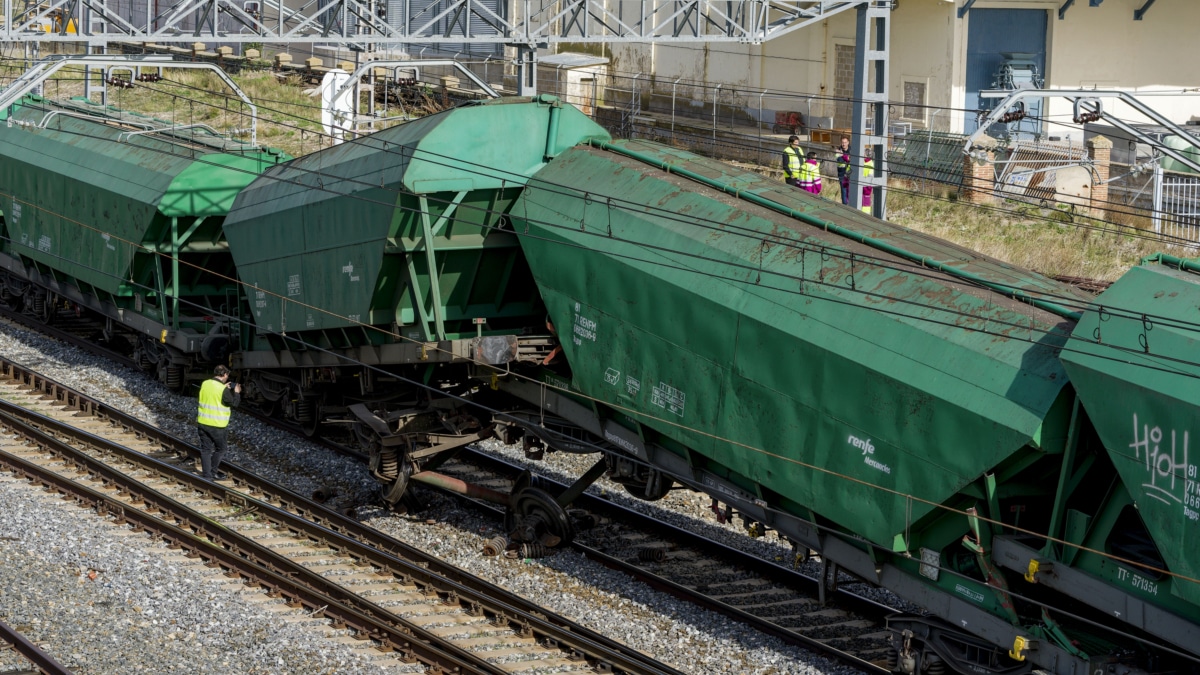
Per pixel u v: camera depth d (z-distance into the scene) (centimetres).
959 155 2977
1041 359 1069
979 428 1074
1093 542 1057
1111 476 1089
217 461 1827
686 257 1331
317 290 1712
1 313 2758
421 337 1587
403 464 1684
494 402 1703
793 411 1234
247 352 2039
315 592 1377
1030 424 1040
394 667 1239
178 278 2200
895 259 1225
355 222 1590
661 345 1355
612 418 1490
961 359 1104
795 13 2352
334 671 1212
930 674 1232
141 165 2223
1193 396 944
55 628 1255
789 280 1246
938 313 1146
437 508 1759
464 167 1509
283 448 1997
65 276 2523
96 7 2145
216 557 1482
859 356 1167
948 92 3347
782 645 1330
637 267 1363
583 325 1449
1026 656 1105
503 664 1263
